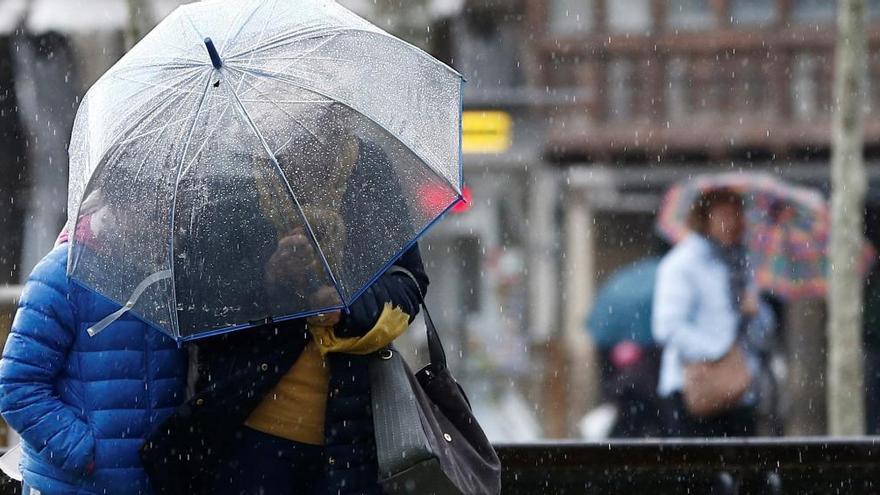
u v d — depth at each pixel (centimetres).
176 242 1360
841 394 3600
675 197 4091
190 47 1433
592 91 9156
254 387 1448
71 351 1446
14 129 5209
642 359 4553
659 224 4056
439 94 1491
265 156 1375
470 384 6938
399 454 1428
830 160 8994
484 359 7225
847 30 3684
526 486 1880
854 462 1873
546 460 1875
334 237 1382
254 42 1438
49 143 5269
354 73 1447
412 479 1435
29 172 5209
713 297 3078
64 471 1432
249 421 1481
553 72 9219
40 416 1413
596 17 9238
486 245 9000
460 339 7794
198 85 1398
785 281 4247
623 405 4206
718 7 9206
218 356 1479
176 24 1469
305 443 1485
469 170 8894
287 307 1370
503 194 8950
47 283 1430
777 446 1873
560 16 9269
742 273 3114
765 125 9025
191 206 1363
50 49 5256
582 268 8962
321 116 1405
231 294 1365
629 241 9062
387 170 1416
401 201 1416
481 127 6575
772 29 9112
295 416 1478
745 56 9112
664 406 3116
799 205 4294
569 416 5925
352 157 1405
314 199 1381
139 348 1449
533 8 9212
